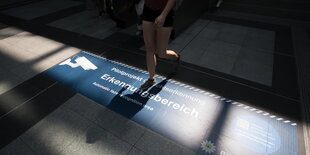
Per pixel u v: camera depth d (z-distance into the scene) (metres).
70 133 2.17
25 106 2.52
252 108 2.56
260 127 2.29
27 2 6.70
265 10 5.91
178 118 2.38
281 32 4.80
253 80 3.11
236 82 3.05
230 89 2.89
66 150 2.00
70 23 5.13
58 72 3.17
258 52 3.90
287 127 2.30
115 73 3.20
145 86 2.79
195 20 5.46
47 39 4.27
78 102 2.60
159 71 3.27
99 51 3.87
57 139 2.11
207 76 3.17
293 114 2.49
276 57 3.75
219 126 2.29
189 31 4.80
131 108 2.51
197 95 2.75
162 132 2.21
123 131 2.21
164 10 2.09
